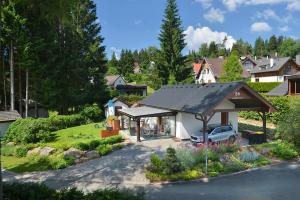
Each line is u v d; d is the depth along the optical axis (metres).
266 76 72.06
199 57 144.62
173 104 31.80
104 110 52.25
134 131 35.59
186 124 30.78
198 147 24.62
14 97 44.91
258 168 21.69
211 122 31.64
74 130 39.59
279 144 26.11
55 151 26.67
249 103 30.19
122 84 78.00
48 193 11.88
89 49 52.56
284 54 136.12
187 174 19.66
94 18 54.59
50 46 43.00
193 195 16.73
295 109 26.89
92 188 18.42
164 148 27.36
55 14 11.50
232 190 17.44
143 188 18.08
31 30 40.12
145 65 123.69
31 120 33.66
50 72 44.62
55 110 48.91
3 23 37.66
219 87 28.70
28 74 44.12
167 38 61.38
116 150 27.39
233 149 24.72
